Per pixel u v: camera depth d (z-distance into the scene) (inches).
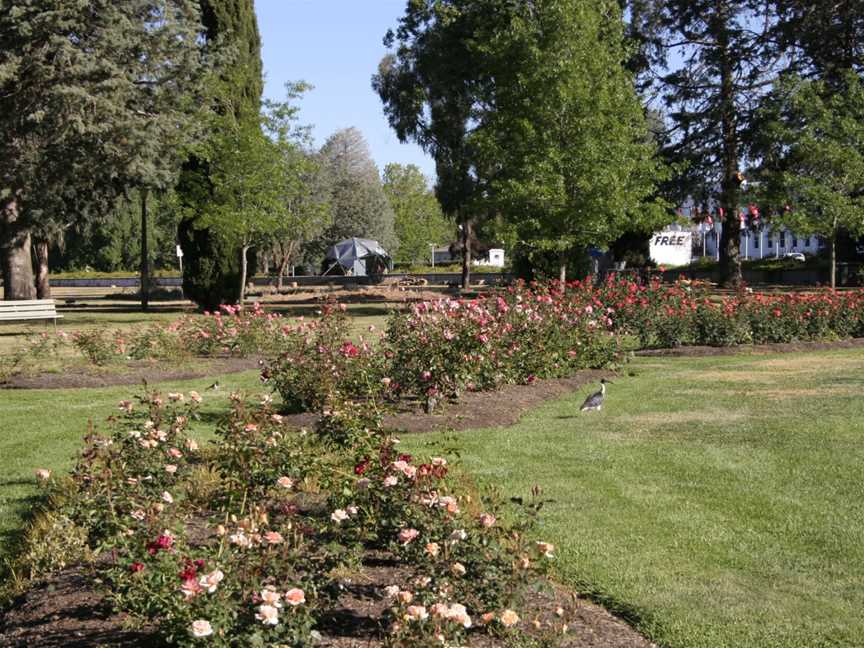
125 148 1052.5
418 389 413.4
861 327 751.7
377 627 160.9
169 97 1106.1
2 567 222.8
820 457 315.6
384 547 206.5
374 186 3174.2
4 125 1018.1
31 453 349.4
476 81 1439.5
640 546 225.0
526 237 1002.7
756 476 291.7
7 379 550.0
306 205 1373.0
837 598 191.2
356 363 407.2
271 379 412.2
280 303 1615.4
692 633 173.3
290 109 1309.1
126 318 1230.9
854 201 1091.9
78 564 205.8
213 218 1261.1
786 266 1776.6
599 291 714.2
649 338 699.4
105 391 519.5
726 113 1473.9
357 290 1975.9
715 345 693.9
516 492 272.1
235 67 1296.8
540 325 513.0
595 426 382.6
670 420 394.9
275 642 138.3
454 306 459.5
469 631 158.4
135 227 3272.6
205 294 1336.1
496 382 455.5
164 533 165.5
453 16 1427.2
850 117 1112.8
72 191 1291.8
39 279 1620.3
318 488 251.6
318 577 165.6
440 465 199.0
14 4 932.0
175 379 562.9
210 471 270.5
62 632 163.2
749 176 1456.7
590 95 965.2
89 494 203.2
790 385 490.9
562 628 154.2
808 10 1423.5
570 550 221.9
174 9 1084.5
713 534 234.1
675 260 2810.0
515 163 992.9
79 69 959.6
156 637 154.6
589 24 971.9
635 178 1022.4
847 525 239.1
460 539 168.2
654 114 1579.7
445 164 1568.7
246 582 150.9
